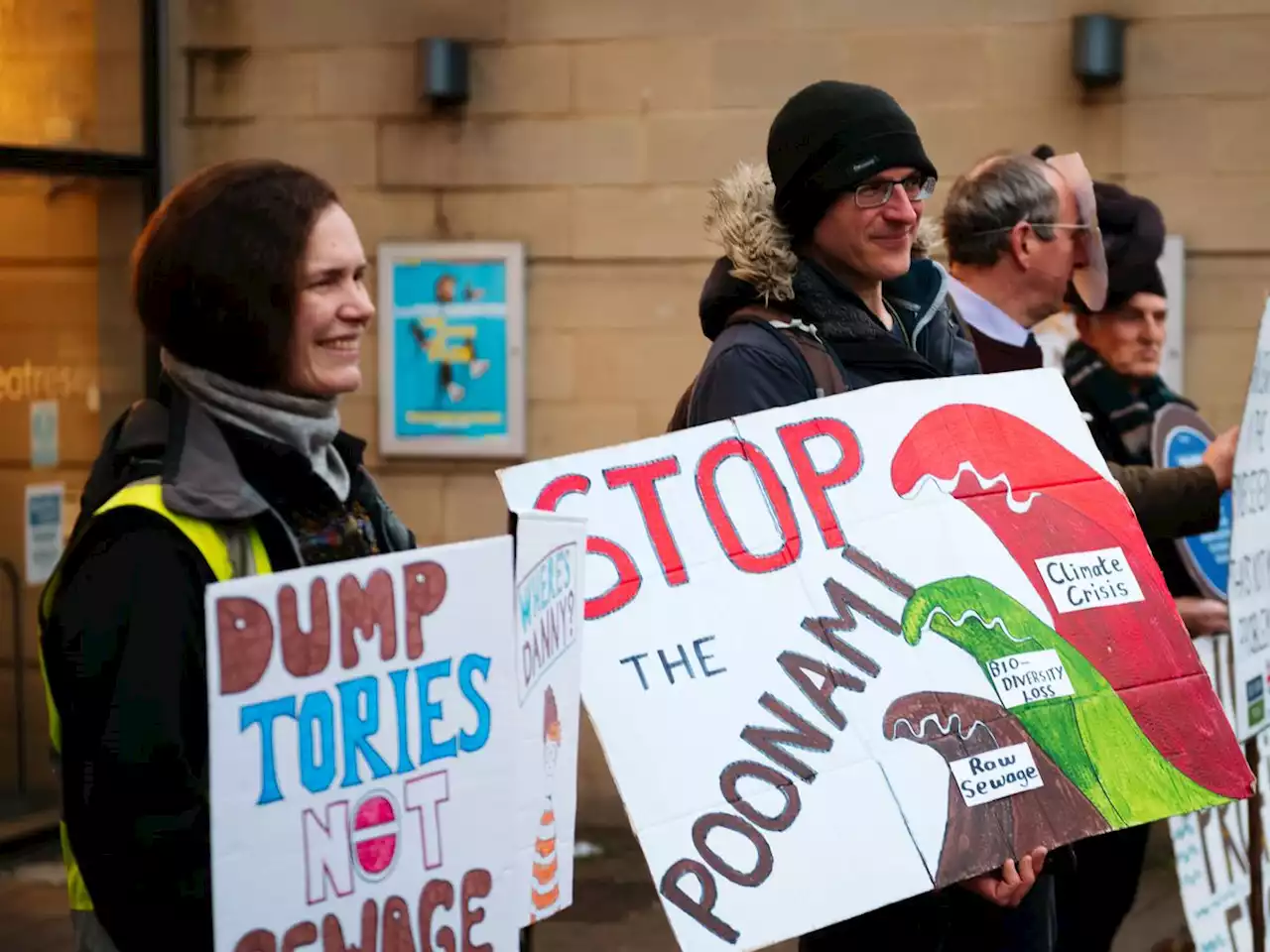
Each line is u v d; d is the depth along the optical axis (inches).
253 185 78.8
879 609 100.6
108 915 71.4
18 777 237.9
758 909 90.8
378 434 249.1
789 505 101.2
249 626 66.4
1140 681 106.0
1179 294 234.7
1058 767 101.1
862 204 113.7
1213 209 233.8
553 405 246.7
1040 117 235.3
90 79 240.8
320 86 247.8
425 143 246.4
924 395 107.8
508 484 96.2
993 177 146.2
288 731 67.6
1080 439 112.2
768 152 118.3
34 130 234.1
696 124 240.8
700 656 95.3
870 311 119.2
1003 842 97.4
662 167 242.1
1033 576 105.8
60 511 241.6
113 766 71.1
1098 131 234.5
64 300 239.9
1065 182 146.6
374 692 70.4
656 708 93.1
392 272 247.0
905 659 99.7
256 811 66.7
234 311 77.4
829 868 92.9
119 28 243.4
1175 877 224.4
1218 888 142.0
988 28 235.1
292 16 247.6
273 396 79.4
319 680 68.6
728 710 94.4
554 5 242.2
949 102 236.7
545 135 243.9
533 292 245.9
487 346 245.6
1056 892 151.8
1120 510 111.0
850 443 104.3
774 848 92.2
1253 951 137.9
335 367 80.4
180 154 250.8
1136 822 101.8
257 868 66.7
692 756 92.7
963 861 95.9
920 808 96.0
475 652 73.9
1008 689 101.4
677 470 99.2
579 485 97.1
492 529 248.4
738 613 97.2
